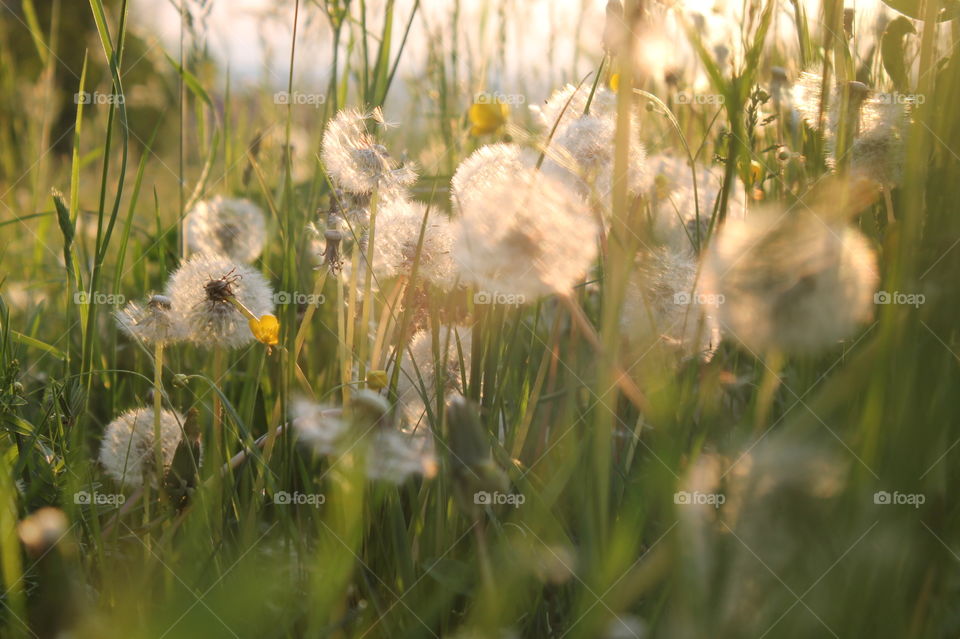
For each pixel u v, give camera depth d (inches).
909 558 17.1
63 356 26.0
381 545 21.0
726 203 20.7
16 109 45.4
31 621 20.0
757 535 16.9
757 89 25.0
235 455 24.2
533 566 19.6
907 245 17.7
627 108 19.2
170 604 17.9
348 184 24.2
